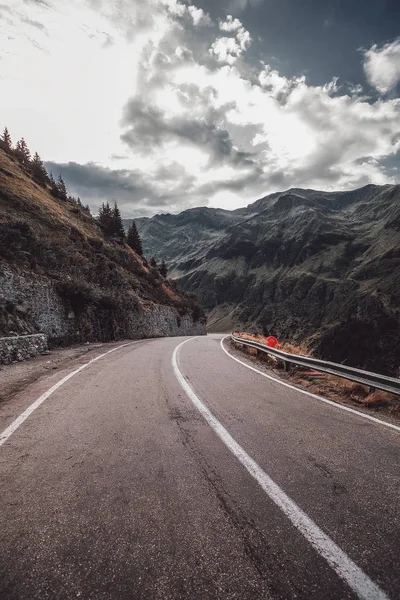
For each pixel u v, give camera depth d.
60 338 16.75
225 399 6.07
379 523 2.40
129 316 27.97
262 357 12.58
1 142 64.62
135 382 7.47
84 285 20.39
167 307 45.53
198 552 2.06
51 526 2.31
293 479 3.05
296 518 2.43
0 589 1.76
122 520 2.39
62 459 3.44
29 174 56.19
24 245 19.58
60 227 33.91
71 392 6.46
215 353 14.23
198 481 2.98
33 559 1.99
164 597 1.72
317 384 7.67
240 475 3.11
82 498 2.68
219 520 2.40
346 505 2.63
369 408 5.85
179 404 5.65
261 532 2.27
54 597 1.71
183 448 3.75
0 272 13.61
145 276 50.38
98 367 9.55
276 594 1.74
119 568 1.93
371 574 1.90
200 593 1.75
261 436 4.18
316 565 1.96
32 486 2.88
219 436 4.14
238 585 1.80
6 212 28.42
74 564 1.95
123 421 4.70
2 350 9.96
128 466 3.28
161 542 2.15
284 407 5.61
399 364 104.75
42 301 16.09
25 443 3.88
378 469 3.30
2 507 2.55
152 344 18.86
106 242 48.44
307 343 147.88
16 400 5.86
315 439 4.11
